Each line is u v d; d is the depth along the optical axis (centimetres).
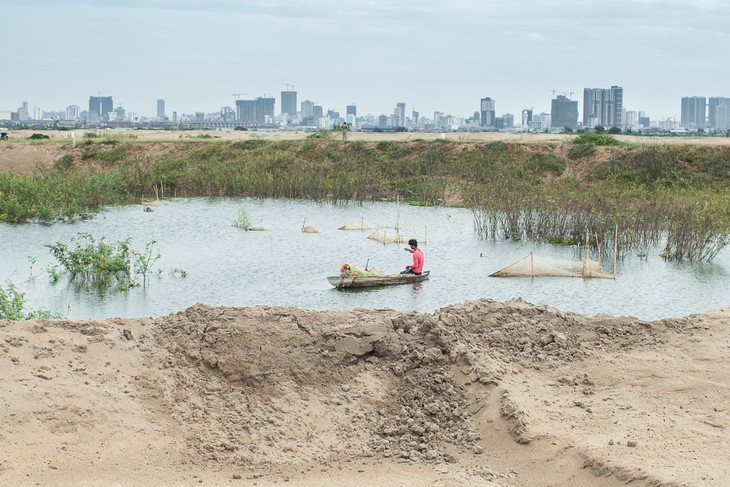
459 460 838
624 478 753
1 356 889
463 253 2511
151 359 945
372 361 991
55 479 743
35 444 782
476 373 966
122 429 827
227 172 4309
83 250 2152
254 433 856
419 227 3056
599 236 2536
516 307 1148
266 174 4253
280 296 1903
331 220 3247
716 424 867
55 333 970
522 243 2698
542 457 816
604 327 1127
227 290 1956
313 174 4172
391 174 4516
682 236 2414
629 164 4172
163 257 2392
